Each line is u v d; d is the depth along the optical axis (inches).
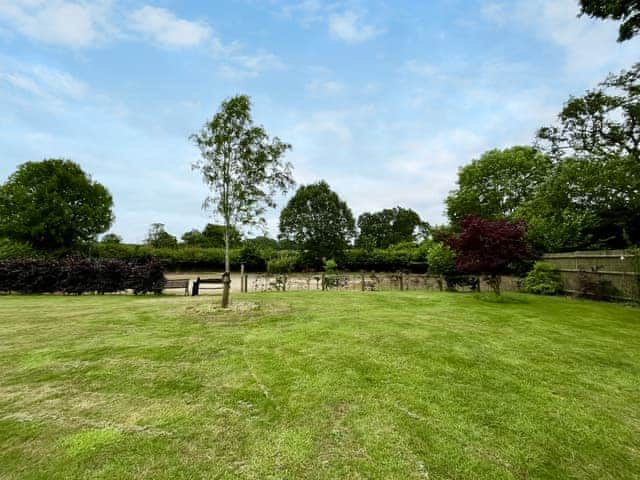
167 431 86.4
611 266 322.3
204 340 177.5
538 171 823.1
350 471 69.7
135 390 113.0
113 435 84.2
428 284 510.9
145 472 69.7
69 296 420.5
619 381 120.6
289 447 78.7
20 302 348.5
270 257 996.6
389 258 998.4
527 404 101.7
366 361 141.7
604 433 85.7
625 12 323.6
